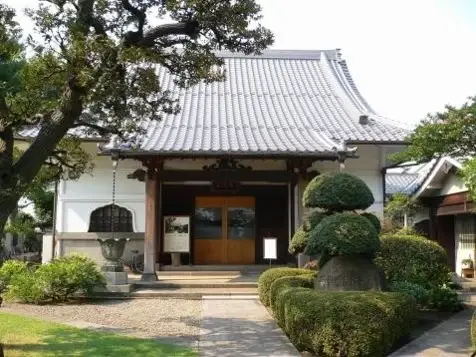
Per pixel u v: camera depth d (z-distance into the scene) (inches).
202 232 797.9
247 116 768.9
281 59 989.8
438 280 464.1
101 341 323.6
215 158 618.2
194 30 318.7
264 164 707.4
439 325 387.9
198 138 648.4
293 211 685.9
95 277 502.0
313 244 370.9
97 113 338.6
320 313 304.8
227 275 666.8
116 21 318.0
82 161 386.6
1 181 274.7
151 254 604.1
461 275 693.3
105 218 737.6
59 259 542.6
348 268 367.2
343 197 398.0
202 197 802.2
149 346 312.2
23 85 277.6
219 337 346.0
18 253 1138.0
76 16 305.0
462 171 387.9
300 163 649.0
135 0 312.0
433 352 307.1
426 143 446.3
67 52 286.7
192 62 337.1
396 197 746.2
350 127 745.6
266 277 462.3
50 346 307.6
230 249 797.2
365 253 368.2
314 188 410.3
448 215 717.9
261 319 409.4
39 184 389.4
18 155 472.1
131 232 729.6
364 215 408.8
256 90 876.0
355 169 751.1
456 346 321.1
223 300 507.2
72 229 730.8
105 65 284.0
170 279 617.3
